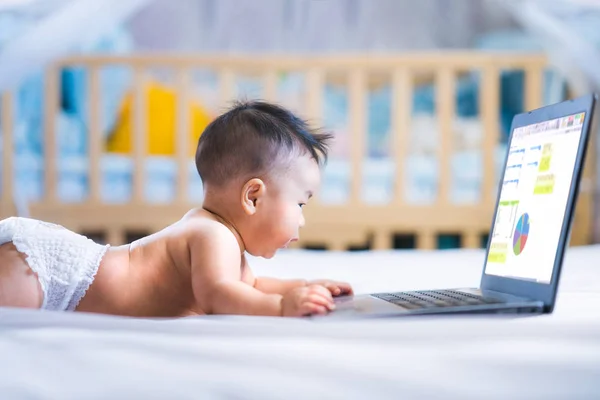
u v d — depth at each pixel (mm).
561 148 819
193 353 562
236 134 891
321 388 499
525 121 927
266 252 914
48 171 2570
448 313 713
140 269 855
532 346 588
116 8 2148
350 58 2523
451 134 2561
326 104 3344
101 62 2529
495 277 903
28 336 601
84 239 885
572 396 493
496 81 2545
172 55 2527
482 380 513
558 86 2896
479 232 2576
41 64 2082
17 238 851
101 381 513
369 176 2639
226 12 3613
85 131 2881
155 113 2896
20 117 2814
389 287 1099
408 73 2537
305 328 629
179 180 2561
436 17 3629
